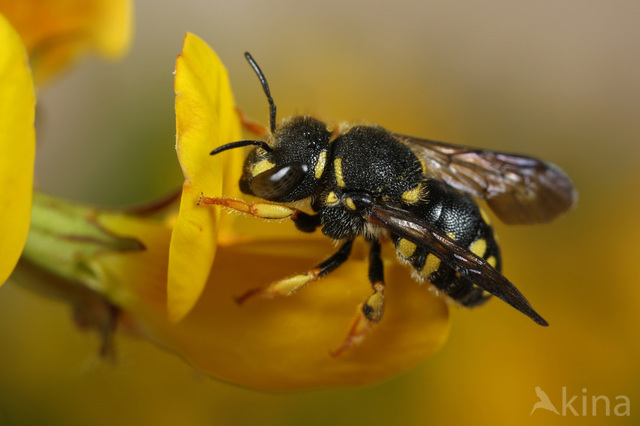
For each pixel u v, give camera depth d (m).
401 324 0.05
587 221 0.07
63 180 0.07
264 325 0.05
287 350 0.05
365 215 0.05
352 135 0.05
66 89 0.07
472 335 0.06
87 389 0.06
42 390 0.06
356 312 0.05
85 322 0.05
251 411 0.06
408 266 0.05
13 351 0.06
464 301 0.05
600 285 0.06
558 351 0.06
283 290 0.05
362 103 0.07
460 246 0.05
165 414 0.06
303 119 0.05
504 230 0.06
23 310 0.06
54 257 0.05
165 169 0.06
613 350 0.06
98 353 0.05
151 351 0.06
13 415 0.06
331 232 0.05
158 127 0.06
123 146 0.06
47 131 0.07
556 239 0.06
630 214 0.07
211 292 0.05
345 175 0.05
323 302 0.05
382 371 0.05
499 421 0.06
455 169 0.05
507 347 0.06
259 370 0.05
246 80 0.07
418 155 0.05
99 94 0.07
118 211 0.05
